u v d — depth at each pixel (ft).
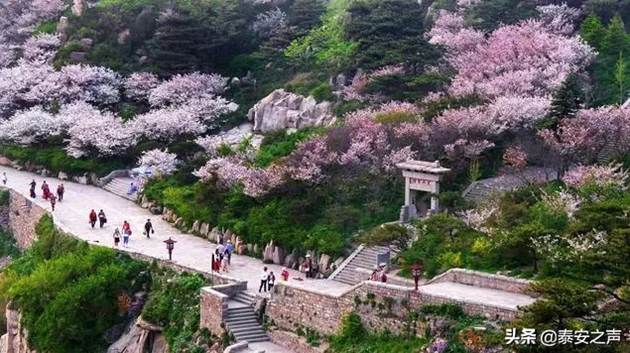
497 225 160.15
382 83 251.39
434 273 157.69
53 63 339.57
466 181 199.52
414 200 190.19
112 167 275.39
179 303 172.04
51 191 257.75
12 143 304.91
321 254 182.39
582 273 130.31
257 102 290.97
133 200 252.01
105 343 176.04
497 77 235.61
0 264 239.30
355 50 272.92
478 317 129.59
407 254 165.89
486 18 283.18
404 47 257.96
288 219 196.44
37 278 187.11
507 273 147.13
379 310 143.33
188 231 217.56
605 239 125.08
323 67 288.10
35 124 293.23
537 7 279.90
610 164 177.37
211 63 321.73
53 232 214.48
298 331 156.56
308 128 249.75
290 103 271.08
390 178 200.44
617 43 252.21
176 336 166.81
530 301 131.34
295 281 172.45
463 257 157.48
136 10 360.89
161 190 242.17
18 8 403.54
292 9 345.51
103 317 177.47
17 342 187.32
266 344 158.10
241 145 254.47
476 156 201.16
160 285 179.73
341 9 334.24
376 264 169.27
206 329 163.32
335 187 201.87
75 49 343.05
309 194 200.95
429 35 284.00
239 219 206.69
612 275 108.58
